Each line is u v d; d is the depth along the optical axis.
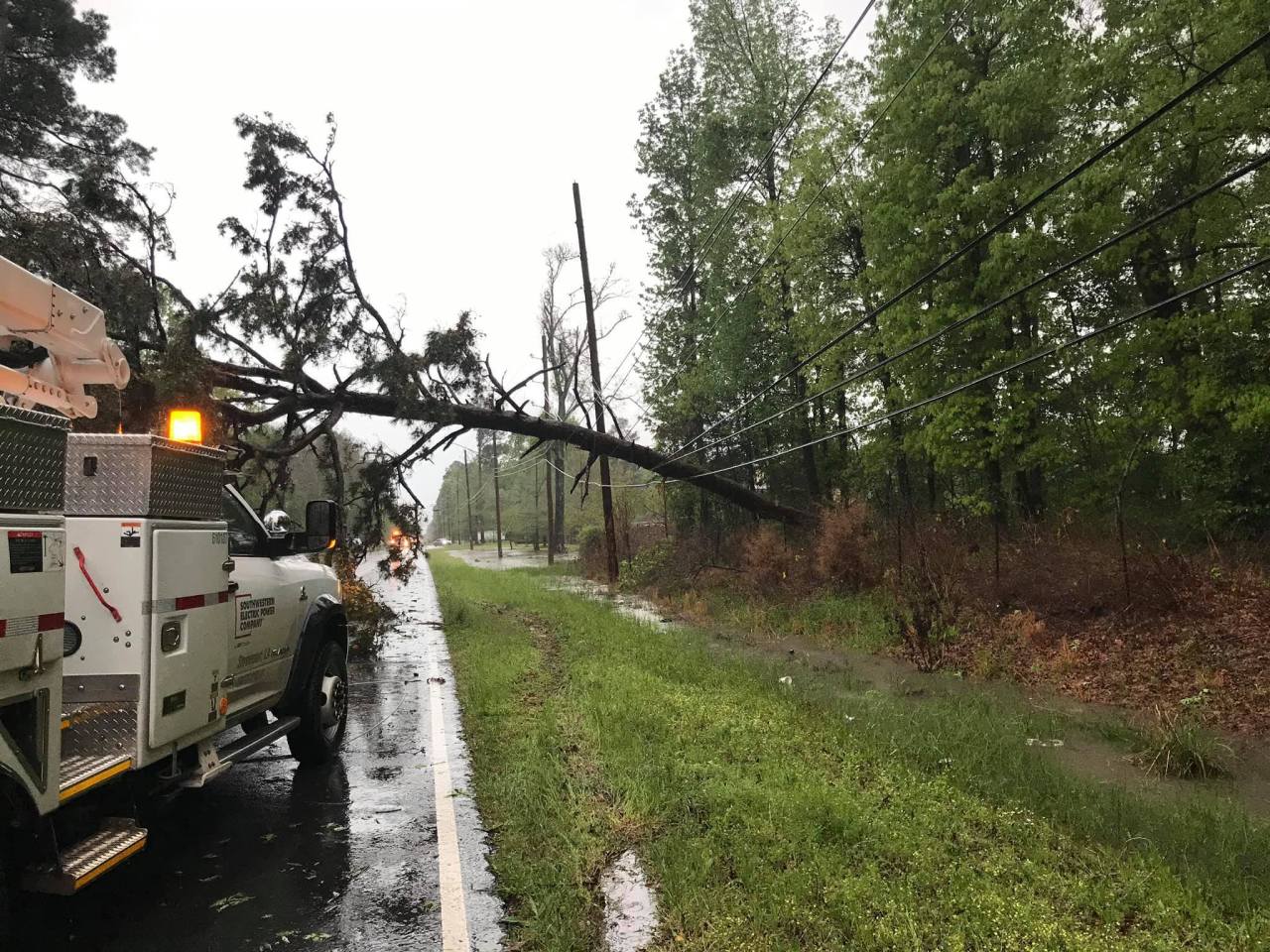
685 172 28.42
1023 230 15.45
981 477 19.53
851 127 20.08
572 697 8.88
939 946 3.71
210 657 5.04
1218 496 14.37
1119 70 14.16
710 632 15.78
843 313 21.56
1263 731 8.20
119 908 4.27
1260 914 4.11
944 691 10.30
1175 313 14.77
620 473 46.53
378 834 5.32
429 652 13.27
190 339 12.62
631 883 4.51
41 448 3.56
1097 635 11.73
